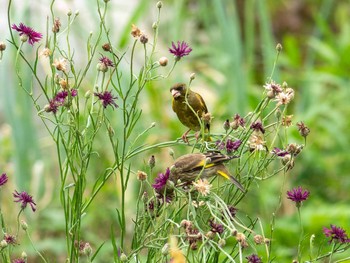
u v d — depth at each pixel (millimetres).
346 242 6480
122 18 15117
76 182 6551
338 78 14586
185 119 8688
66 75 6414
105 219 12219
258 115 6566
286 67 16375
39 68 13742
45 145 13523
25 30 6512
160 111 12984
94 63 12531
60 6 13148
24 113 12297
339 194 13734
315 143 14203
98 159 12211
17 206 12164
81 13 13477
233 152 6598
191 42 16031
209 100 13711
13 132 12242
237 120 6605
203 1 13914
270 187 12758
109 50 6508
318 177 13758
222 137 7023
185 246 6051
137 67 13555
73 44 13656
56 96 6469
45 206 12570
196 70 14445
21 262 6547
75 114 6645
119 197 11797
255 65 16766
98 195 12234
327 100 14852
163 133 12609
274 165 12625
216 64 13461
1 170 12914
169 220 6109
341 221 11148
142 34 6480
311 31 18297
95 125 6574
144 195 6363
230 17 12898
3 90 12258
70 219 7043
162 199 6332
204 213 6738
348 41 15250
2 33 14758
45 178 13008
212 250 6418
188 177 6375
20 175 12172
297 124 6562
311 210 11836
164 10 16000
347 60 14695
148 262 6445
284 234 11055
